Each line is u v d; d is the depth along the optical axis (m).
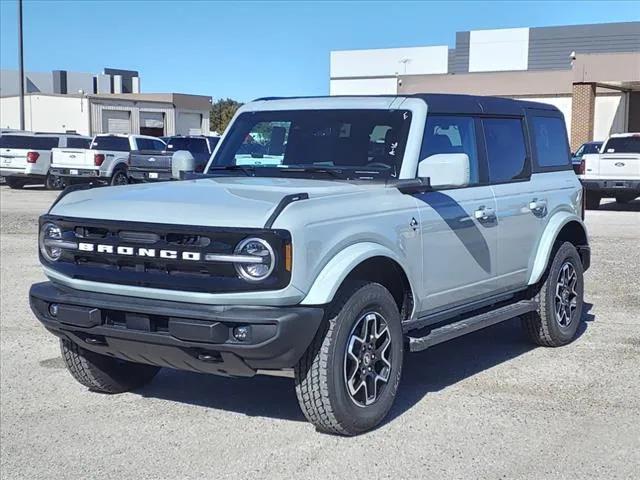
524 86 39.19
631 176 19.09
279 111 6.32
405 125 5.73
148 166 23.02
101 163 25.12
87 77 72.44
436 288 5.73
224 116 85.25
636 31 59.62
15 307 8.94
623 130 39.03
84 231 5.00
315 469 4.59
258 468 4.62
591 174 19.45
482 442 4.96
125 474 4.59
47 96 52.44
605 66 34.06
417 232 5.47
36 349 7.26
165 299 4.70
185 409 5.69
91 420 5.48
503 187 6.55
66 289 5.10
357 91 64.69
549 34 62.62
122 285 4.81
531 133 7.16
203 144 24.84
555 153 7.59
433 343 5.61
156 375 6.52
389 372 5.22
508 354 7.01
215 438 5.11
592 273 10.79
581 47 61.84
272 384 6.28
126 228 4.78
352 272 5.10
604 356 6.89
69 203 5.30
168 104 55.12
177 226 4.62
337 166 5.80
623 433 5.09
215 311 4.54
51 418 5.52
